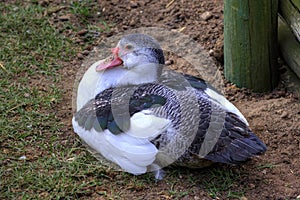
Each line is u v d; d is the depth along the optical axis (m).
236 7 9.60
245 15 9.57
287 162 8.65
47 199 7.97
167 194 8.02
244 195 8.03
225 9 9.84
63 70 10.70
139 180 8.23
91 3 12.38
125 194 8.05
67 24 11.79
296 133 9.16
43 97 9.95
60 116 9.57
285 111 9.54
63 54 11.08
